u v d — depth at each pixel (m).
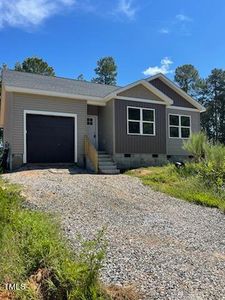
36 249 3.89
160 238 5.95
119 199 9.05
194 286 3.97
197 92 51.72
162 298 3.61
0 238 4.25
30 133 14.83
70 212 7.00
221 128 47.94
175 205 9.10
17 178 11.10
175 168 13.81
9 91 14.52
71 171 14.24
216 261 4.95
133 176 13.61
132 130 16.88
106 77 53.38
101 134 17.69
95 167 14.86
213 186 11.21
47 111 15.31
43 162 15.05
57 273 3.46
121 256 4.77
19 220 4.89
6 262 3.75
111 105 16.64
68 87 17.17
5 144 16.75
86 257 4.11
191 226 7.03
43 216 5.84
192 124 20.56
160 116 17.94
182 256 5.05
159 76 19.67
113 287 3.72
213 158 12.75
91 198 8.72
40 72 41.16
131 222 6.89
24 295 3.25
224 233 6.65
